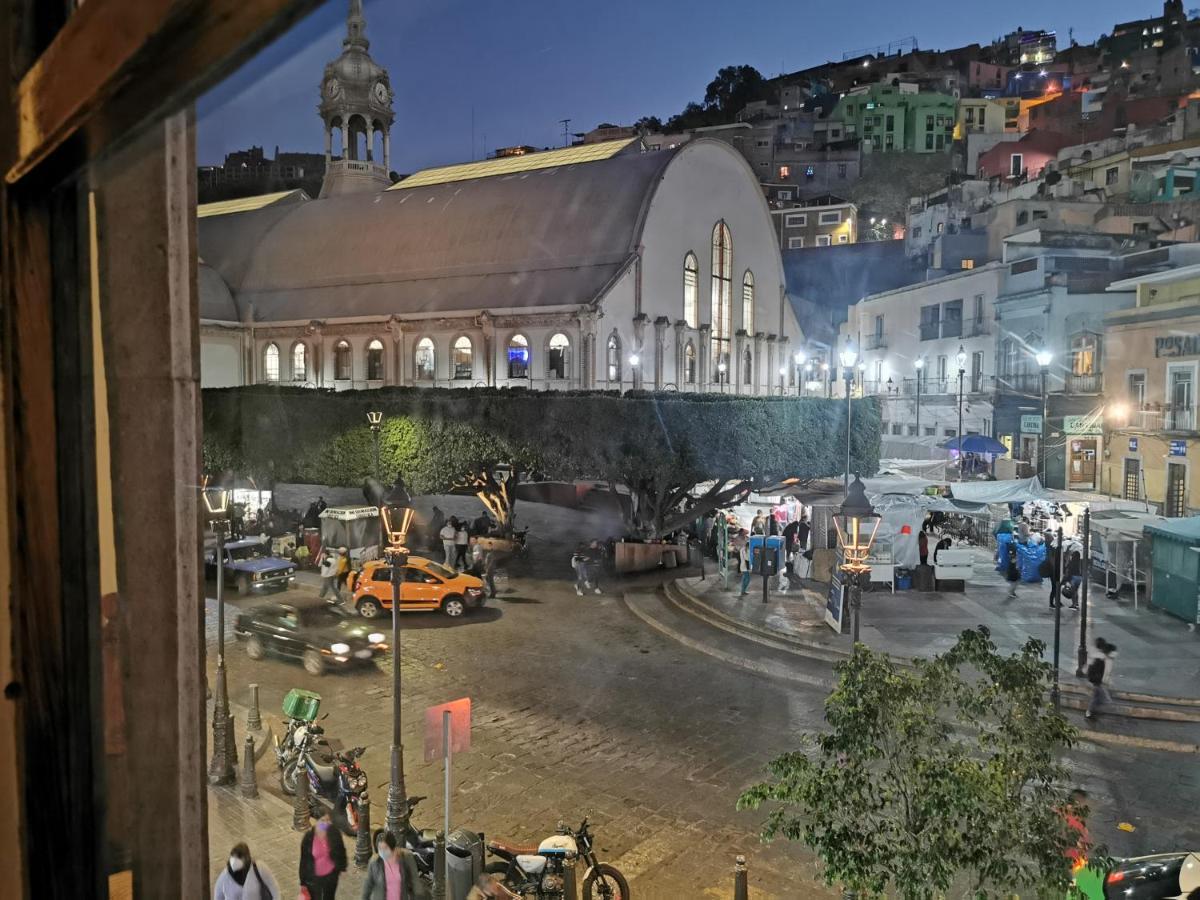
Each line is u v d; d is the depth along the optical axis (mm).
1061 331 42281
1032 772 7156
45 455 1582
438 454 32781
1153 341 34844
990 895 7086
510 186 55469
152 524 1681
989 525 34344
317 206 62125
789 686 18547
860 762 7293
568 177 53844
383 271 55000
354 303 53375
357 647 19109
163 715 1723
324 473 35469
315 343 52375
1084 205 57281
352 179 66250
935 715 7598
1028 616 23188
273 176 67062
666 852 11602
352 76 65250
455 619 24109
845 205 89812
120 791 1675
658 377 49250
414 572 24125
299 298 56062
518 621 23984
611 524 41781
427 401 33438
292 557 30875
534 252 50656
